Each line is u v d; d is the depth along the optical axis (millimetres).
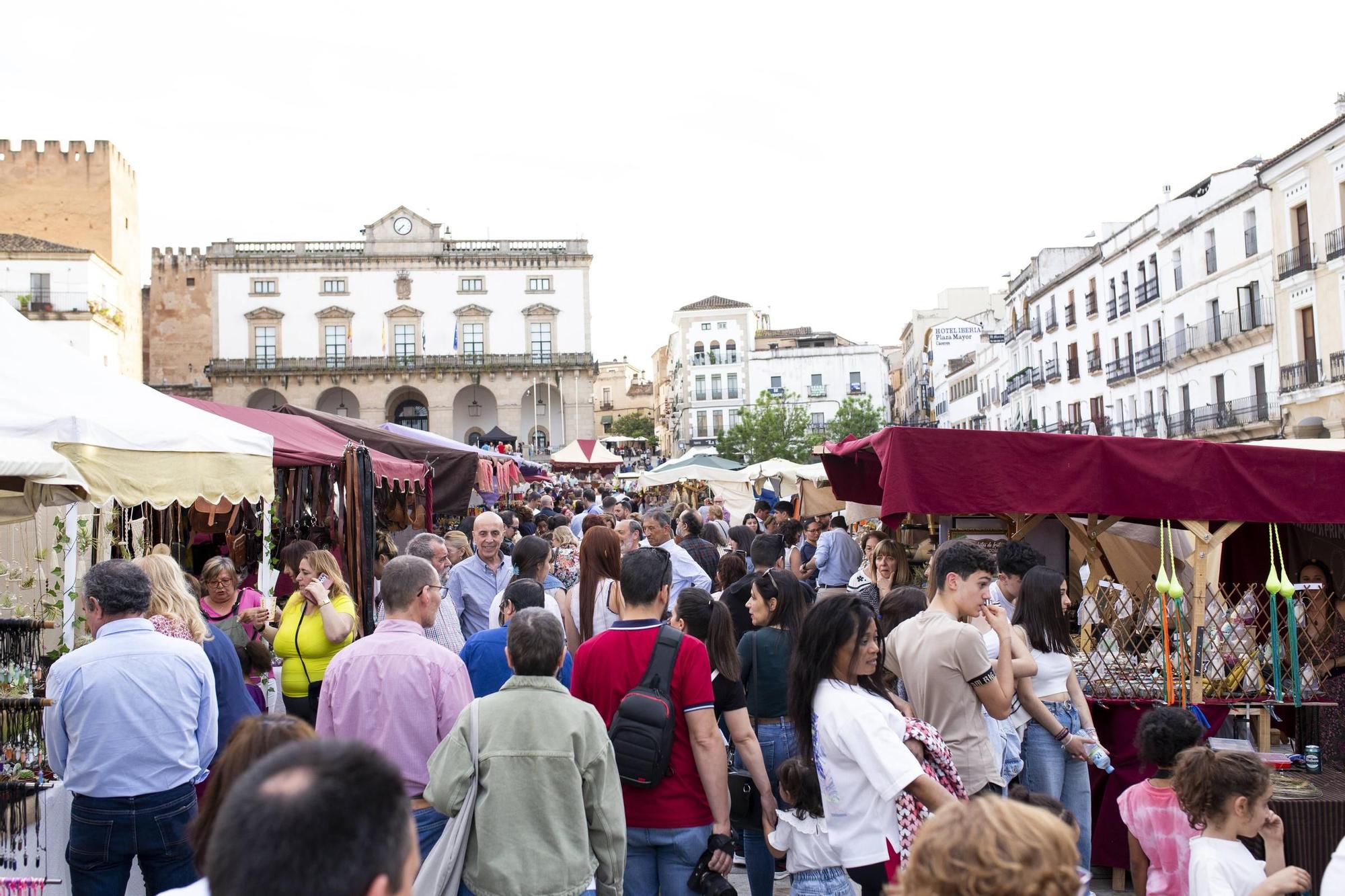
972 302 90000
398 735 4398
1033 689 5461
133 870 5098
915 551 10570
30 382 6730
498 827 3695
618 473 44812
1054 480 6410
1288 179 33344
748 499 26156
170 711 4328
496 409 68688
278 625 8008
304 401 66688
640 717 4289
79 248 46469
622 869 3885
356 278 67062
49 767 5188
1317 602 7055
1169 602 6609
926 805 3758
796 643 4238
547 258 67750
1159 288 42094
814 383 90812
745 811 4859
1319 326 32188
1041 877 1758
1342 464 6500
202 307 71812
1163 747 4625
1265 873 3943
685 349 91625
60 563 6898
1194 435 39219
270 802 1594
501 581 7773
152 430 6844
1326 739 6191
